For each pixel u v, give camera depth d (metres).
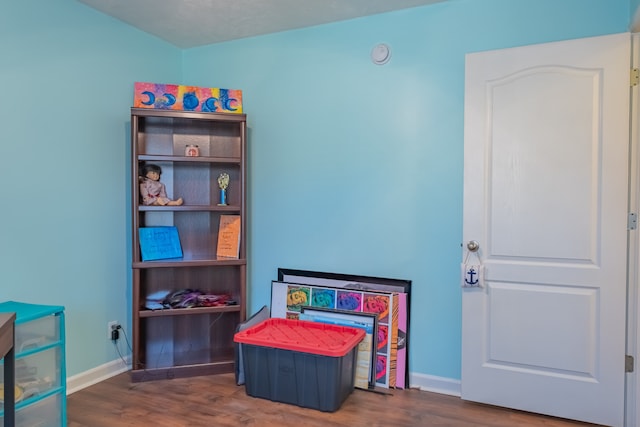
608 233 2.14
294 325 2.78
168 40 3.20
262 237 3.15
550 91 2.23
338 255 2.91
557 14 2.34
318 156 2.96
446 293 2.61
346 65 2.86
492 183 2.36
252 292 3.19
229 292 3.05
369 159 2.81
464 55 2.54
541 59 2.25
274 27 2.97
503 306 2.35
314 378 2.35
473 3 2.52
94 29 2.67
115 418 2.25
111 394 2.54
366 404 2.44
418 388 2.66
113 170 2.82
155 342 2.99
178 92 2.82
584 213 2.19
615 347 2.14
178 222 3.04
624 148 2.11
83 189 2.62
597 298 2.17
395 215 2.74
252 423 2.21
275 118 3.09
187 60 3.37
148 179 2.88
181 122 2.93
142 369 2.73
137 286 2.69
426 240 2.66
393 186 2.74
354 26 2.83
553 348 2.25
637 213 2.13
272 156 3.11
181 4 2.62
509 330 2.34
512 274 2.32
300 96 3.01
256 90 3.15
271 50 3.09
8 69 2.21
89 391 2.57
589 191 2.17
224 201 2.99
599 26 2.27
